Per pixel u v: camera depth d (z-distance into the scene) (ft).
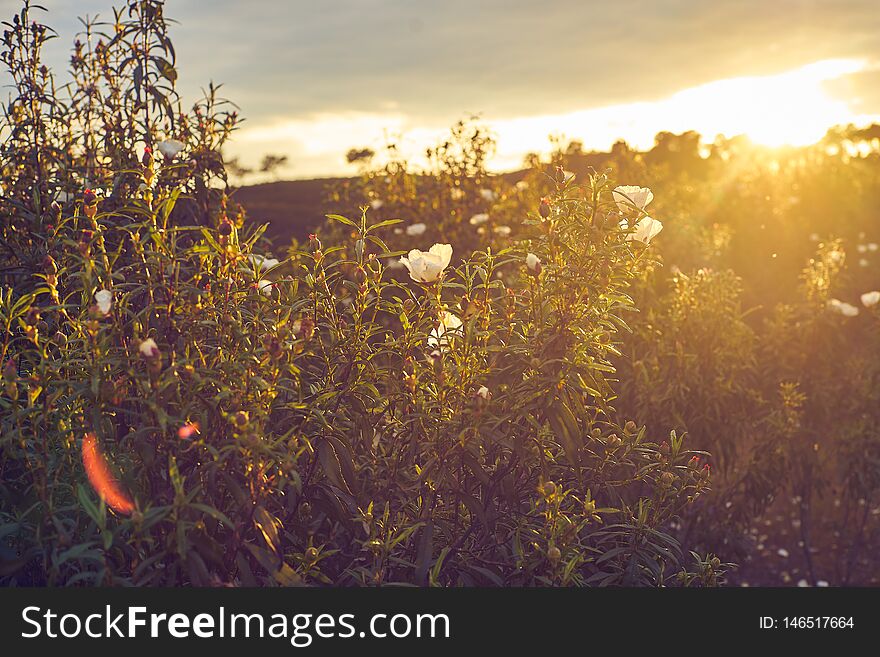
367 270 8.04
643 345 15.31
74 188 10.19
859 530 19.15
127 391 7.34
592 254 8.02
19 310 8.54
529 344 8.09
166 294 7.41
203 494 6.82
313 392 7.37
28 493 7.04
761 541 21.79
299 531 7.62
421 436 8.03
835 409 17.94
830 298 20.29
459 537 8.25
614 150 33.45
